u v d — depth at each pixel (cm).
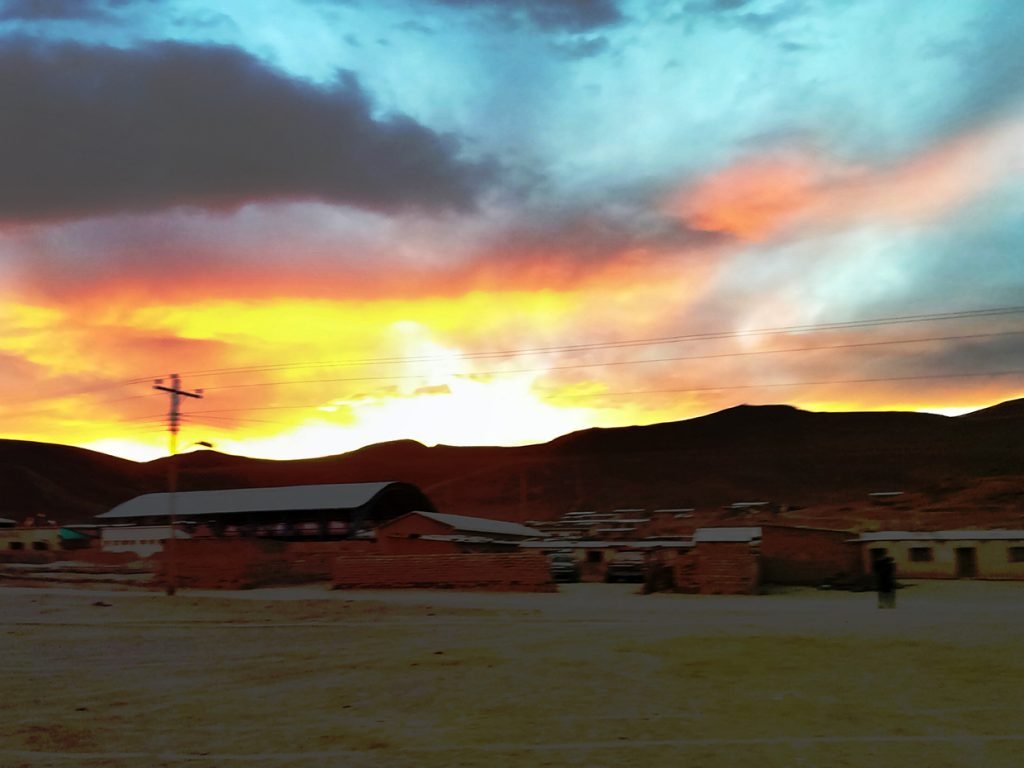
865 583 5131
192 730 1315
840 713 1329
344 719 1368
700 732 1231
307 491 9162
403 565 5272
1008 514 8675
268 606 3759
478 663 1906
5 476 18575
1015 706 1356
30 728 1349
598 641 2222
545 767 1067
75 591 5369
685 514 12838
